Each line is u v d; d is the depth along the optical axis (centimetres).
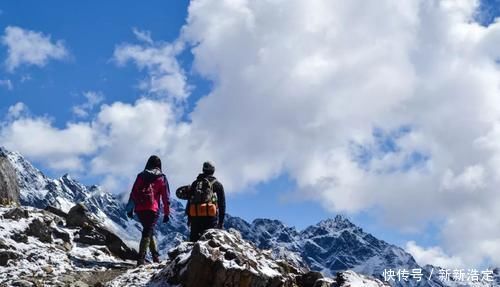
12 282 1271
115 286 1273
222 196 1494
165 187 1563
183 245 1372
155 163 1582
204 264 1159
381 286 1266
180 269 1234
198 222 1462
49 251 1519
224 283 1147
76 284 1316
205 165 1516
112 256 1697
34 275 1357
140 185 1547
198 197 1464
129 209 1545
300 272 1340
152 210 1526
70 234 1706
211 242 1212
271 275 1188
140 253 1500
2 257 1391
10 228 1526
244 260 1188
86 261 1538
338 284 1253
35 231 1573
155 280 1261
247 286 1156
